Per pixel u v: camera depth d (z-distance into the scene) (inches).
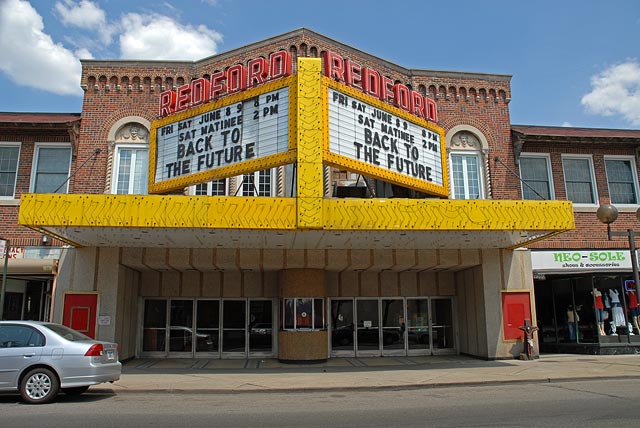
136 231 510.3
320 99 500.1
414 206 495.2
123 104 707.4
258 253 651.5
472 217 504.7
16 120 704.4
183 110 605.6
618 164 801.6
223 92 589.6
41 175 703.1
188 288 725.3
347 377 524.1
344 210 481.4
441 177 631.2
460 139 753.0
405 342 745.6
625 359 660.1
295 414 340.5
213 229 487.2
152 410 356.8
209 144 561.3
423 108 629.9
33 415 332.8
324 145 498.9
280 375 543.5
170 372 570.9
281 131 508.4
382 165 555.5
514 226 510.0
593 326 726.5
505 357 671.8
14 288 757.9
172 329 722.8
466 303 735.1
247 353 721.0
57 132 711.7
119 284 636.7
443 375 533.6
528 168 778.2
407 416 330.6
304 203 474.9
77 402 391.9
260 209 475.5
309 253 658.8
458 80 765.3
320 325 672.4
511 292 686.5
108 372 399.9
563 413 334.6
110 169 688.4
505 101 773.3
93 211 473.1
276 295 733.3
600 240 749.3
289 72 546.6
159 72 714.8
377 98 587.8
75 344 390.9
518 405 368.5
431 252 679.7
